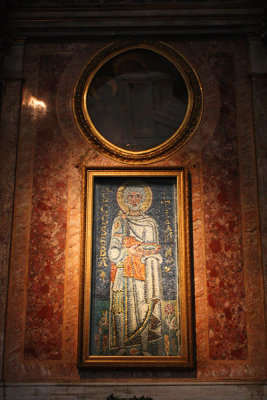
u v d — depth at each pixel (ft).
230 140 17.39
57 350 15.47
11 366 15.33
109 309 15.83
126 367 15.16
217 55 18.31
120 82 18.30
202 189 16.90
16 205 16.78
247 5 18.47
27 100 17.93
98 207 16.79
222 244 16.35
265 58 18.10
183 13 18.53
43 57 18.40
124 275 16.16
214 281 16.02
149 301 15.92
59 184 17.01
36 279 16.10
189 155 17.29
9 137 17.40
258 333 15.56
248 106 17.74
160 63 18.45
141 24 18.48
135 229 16.62
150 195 16.94
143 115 17.93
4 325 15.62
